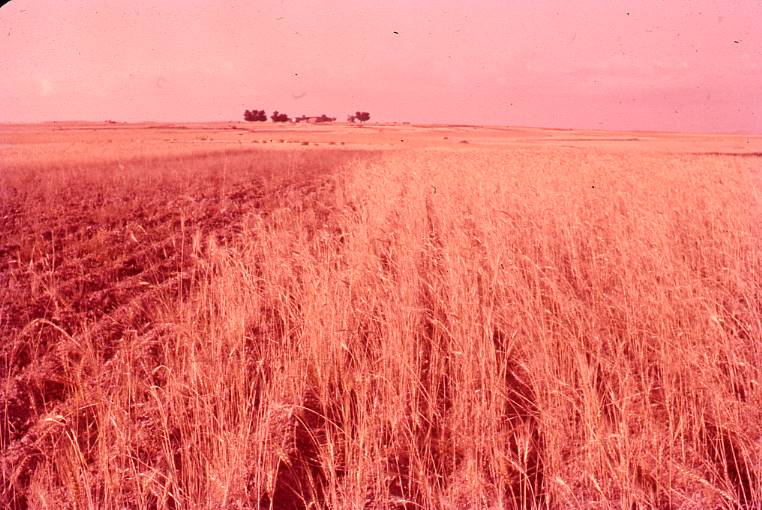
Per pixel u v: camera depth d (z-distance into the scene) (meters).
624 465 3.59
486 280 6.23
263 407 4.56
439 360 5.46
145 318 7.03
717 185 12.55
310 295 5.66
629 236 7.96
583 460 3.85
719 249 7.92
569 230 8.47
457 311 5.63
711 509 3.48
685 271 6.05
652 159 22.34
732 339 5.02
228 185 22.84
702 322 5.22
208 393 4.36
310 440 4.39
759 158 25.78
